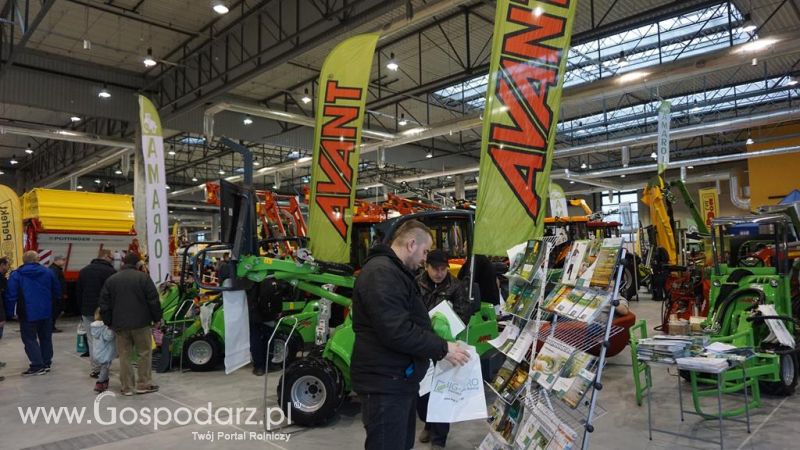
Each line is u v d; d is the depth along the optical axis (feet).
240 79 33.68
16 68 38.78
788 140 58.03
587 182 73.26
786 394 15.46
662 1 32.14
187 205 81.56
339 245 15.58
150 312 16.61
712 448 11.59
